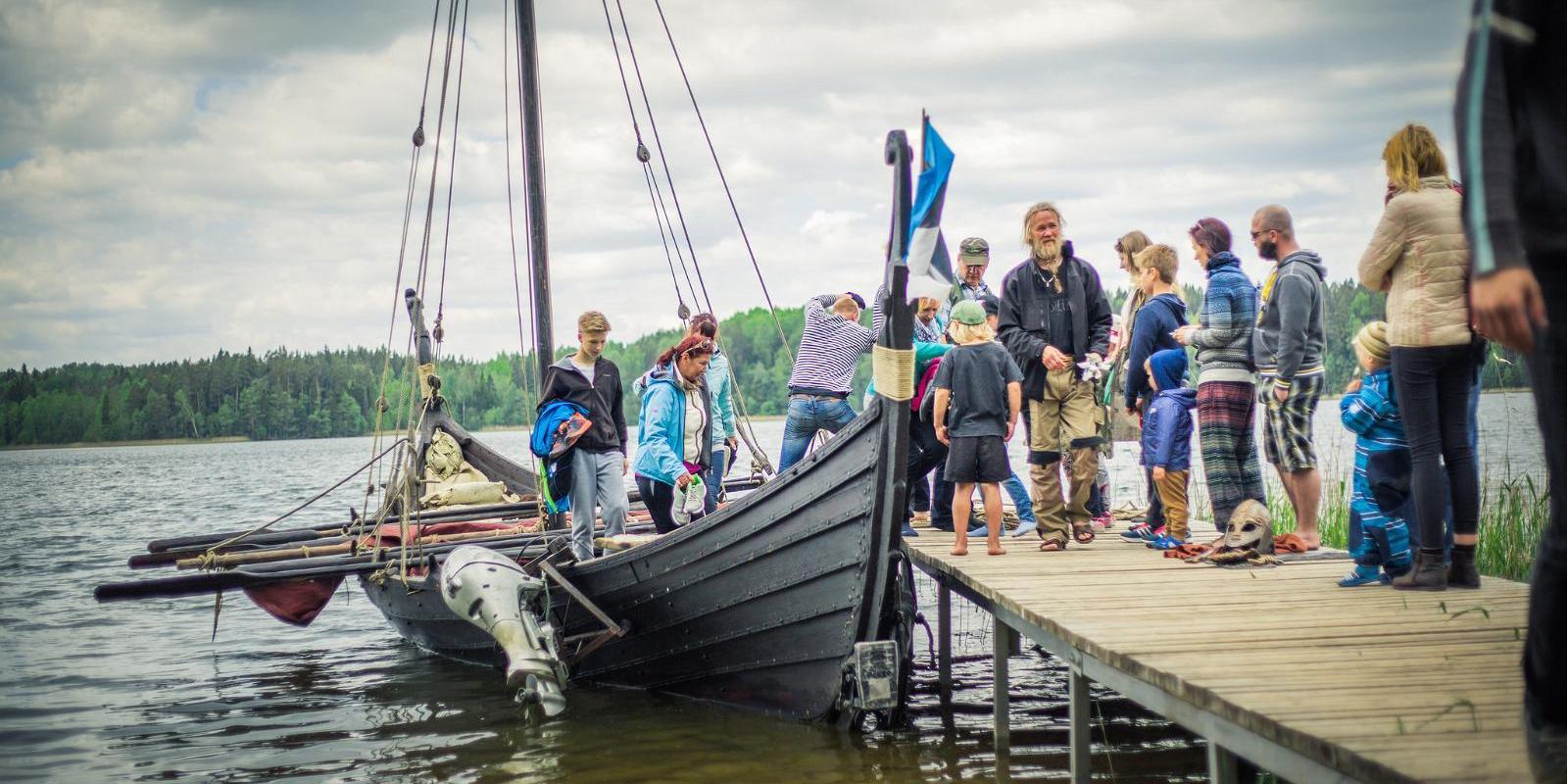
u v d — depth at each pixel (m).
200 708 8.16
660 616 7.67
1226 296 6.58
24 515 28.31
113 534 22.39
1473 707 3.29
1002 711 6.15
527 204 11.43
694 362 7.82
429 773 6.24
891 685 6.27
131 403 132.00
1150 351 7.22
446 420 12.63
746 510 6.93
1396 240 4.85
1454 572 5.23
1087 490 7.33
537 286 11.41
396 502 10.80
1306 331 6.16
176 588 8.34
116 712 8.04
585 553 8.12
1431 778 2.74
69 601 13.66
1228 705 3.52
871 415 6.17
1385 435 5.46
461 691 8.37
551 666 7.54
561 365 8.12
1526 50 2.38
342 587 14.70
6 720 7.83
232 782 6.27
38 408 131.38
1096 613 5.03
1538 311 2.20
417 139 11.80
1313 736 3.12
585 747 6.60
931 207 6.07
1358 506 5.55
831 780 5.75
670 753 6.38
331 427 131.38
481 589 7.73
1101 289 7.31
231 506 30.28
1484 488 8.39
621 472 8.26
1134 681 4.25
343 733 7.24
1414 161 4.89
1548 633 2.48
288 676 9.21
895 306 6.09
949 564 6.70
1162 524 7.43
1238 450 6.73
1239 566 6.32
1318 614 4.86
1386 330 5.13
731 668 7.35
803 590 6.73
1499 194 2.25
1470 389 5.01
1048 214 7.24
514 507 11.22
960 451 6.95
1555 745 2.50
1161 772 5.70
